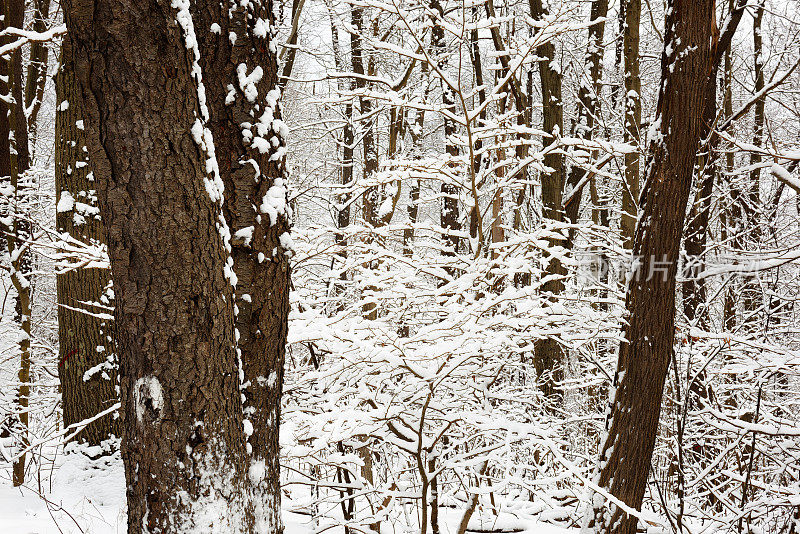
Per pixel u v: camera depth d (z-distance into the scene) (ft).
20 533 15.70
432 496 16.83
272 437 8.76
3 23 25.73
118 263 7.47
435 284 21.76
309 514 17.43
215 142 8.42
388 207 27.96
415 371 14.75
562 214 26.48
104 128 7.23
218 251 7.74
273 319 8.76
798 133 32.81
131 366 7.64
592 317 17.46
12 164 25.17
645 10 39.47
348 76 19.52
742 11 22.24
